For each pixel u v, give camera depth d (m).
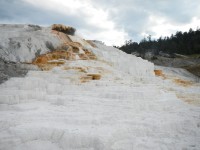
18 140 6.02
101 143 5.66
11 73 12.41
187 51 63.94
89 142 5.83
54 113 7.87
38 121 7.15
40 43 17.12
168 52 65.38
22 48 15.70
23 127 6.50
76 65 14.75
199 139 6.72
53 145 6.04
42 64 14.62
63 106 8.84
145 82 14.94
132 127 6.77
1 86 10.47
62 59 15.95
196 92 13.98
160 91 11.80
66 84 11.62
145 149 5.90
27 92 9.66
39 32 18.94
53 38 18.50
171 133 7.03
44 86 10.88
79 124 6.96
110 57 18.33
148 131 6.87
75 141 5.90
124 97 9.88
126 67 18.09
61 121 7.18
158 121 7.50
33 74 12.48
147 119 7.66
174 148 6.04
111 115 7.72
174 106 9.73
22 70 13.19
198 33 76.69
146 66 19.56
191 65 38.59
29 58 15.46
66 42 18.92
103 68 15.39
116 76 14.48
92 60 16.58
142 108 8.96
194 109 9.67
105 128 6.54
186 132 7.20
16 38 16.55
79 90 10.94
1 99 8.95
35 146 5.98
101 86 11.56
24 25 20.56
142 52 70.12
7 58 14.49
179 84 17.16
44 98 9.77
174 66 41.28
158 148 5.96
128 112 8.24
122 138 6.33
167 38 88.25
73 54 16.86
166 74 22.89
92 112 8.05
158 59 46.03
